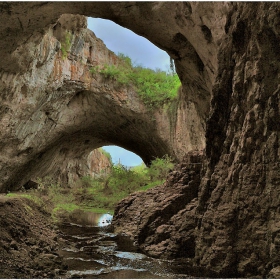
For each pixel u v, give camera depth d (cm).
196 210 589
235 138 523
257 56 486
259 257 439
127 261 607
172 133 1719
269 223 435
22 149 1562
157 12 896
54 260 571
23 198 1042
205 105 1226
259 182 456
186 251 624
